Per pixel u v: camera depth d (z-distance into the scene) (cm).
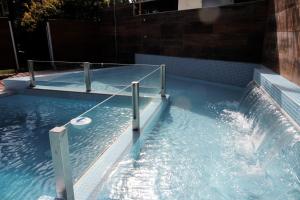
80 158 322
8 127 593
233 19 848
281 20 578
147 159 415
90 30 1346
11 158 443
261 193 323
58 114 680
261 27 784
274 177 334
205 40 951
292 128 331
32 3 1402
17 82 852
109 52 1397
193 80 1002
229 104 691
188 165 396
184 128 537
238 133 504
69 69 802
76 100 785
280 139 349
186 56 1039
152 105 632
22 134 551
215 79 932
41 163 424
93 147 357
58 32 1228
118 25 1320
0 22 1054
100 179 329
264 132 424
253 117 511
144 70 772
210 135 500
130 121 488
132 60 1316
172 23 1066
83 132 325
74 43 1292
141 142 461
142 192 334
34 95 841
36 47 1285
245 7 809
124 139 443
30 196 339
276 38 623
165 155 428
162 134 511
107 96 745
